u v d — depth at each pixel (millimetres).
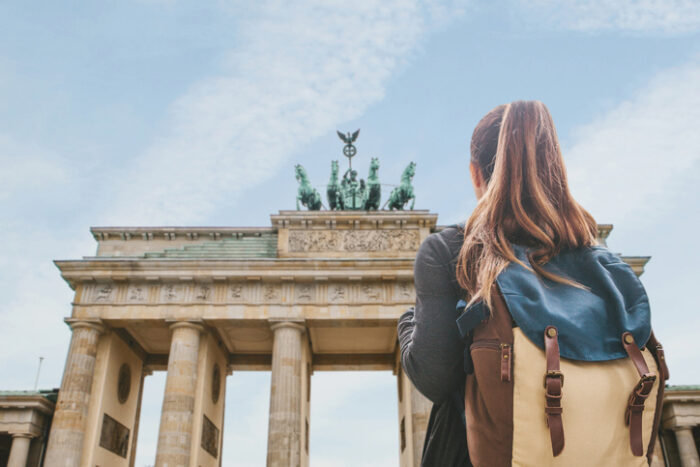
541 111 3598
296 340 61562
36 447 63438
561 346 2803
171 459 56125
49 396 64938
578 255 3244
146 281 63719
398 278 63344
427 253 3547
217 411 70188
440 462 3686
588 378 2754
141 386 76750
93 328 61844
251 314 62156
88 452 58750
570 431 2689
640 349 2852
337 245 67125
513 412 2809
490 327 3027
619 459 2688
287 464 56000
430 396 3615
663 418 65000
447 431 3648
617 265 3182
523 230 3271
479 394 3088
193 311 62281
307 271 63125
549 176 3393
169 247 70938
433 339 3355
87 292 63250
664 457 63781
